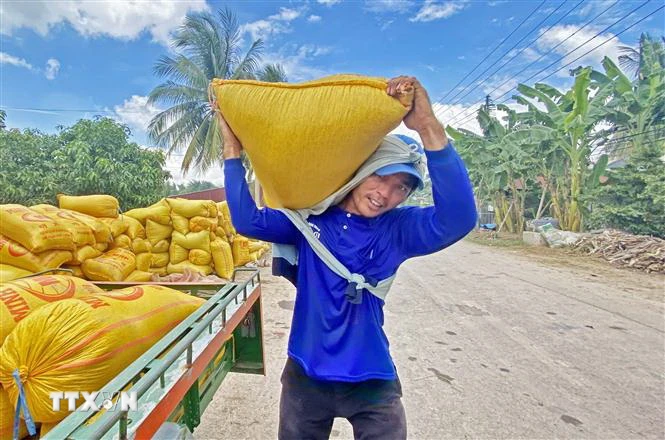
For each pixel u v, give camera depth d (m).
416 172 1.12
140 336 1.32
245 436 2.12
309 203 1.19
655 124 10.36
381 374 1.18
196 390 1.41
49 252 2.51
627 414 2.40
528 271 7.40
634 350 3.41
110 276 3.05
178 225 4.68
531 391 2.67
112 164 7.75
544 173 13.00
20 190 6.59
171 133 13.31
